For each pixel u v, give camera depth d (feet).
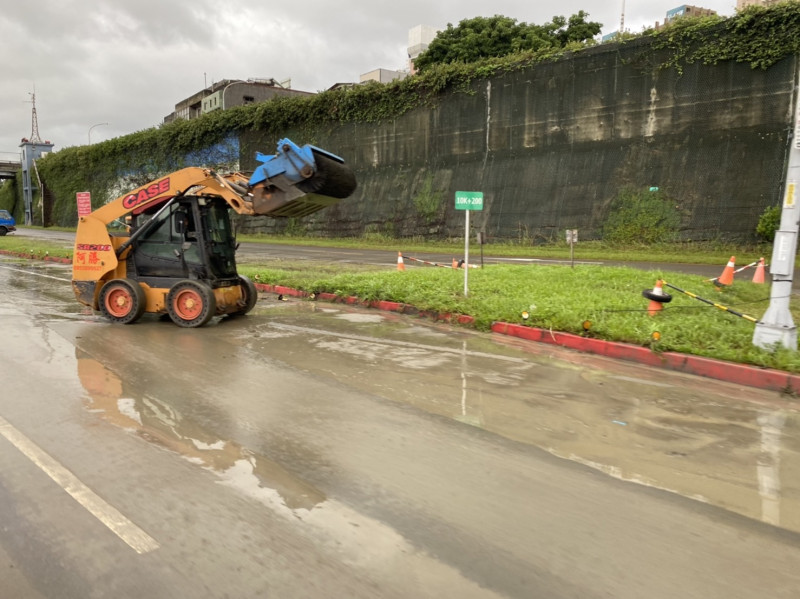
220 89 236.22
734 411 17.93
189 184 29.45
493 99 103.91
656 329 25.30
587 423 16.61
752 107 78.02
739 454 14.64
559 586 9.16
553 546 10.31
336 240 122.21
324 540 10.34
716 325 26.23
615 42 89.35
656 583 9.30
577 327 26.86
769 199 76.38
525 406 17.99
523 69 99.76
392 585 9.09
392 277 43.60
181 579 9.15
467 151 108.27
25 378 19.65
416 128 115.44
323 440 14.90
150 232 30.78
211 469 13.09
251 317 33.19
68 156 190.70
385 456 14.01
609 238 89.51
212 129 150.61
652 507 11.83
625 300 33.53
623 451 14.67
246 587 8.98
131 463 13.25
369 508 11.51
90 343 25.50
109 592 8.81
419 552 10.02
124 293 30.27
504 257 78.38
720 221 80.23
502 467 13.56
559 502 11.94
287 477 12.80
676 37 83.56
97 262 30.71
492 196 103.91
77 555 9.75
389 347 25.88
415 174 115.75
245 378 20.38
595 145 92.43
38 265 64.85
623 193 88.84
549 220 96.43
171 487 12.18
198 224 29.99
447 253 86.48
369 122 122.83
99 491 11.93
